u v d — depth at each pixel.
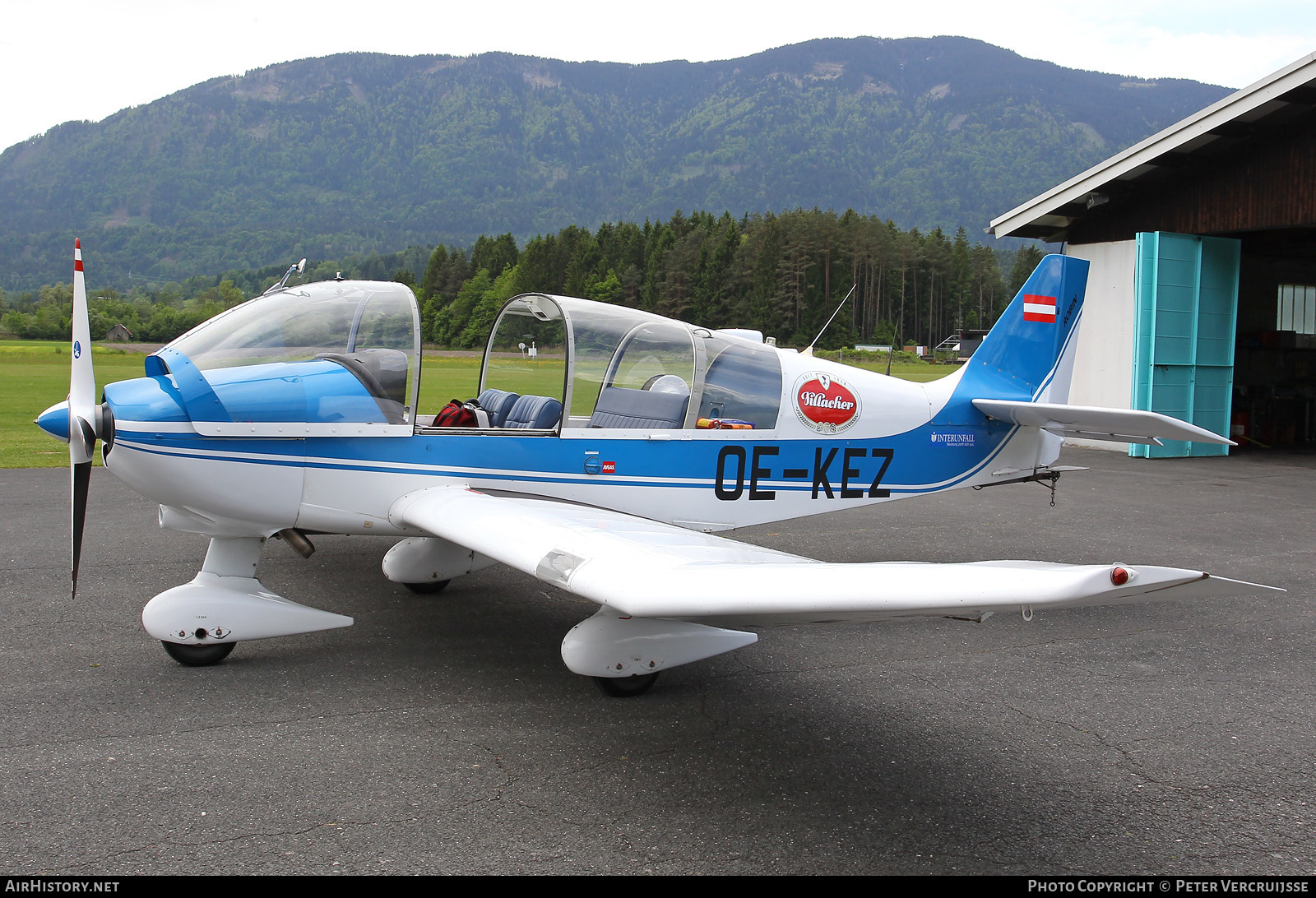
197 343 3.69
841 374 4.88
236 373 3.62
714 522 4.59
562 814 2.40
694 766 2.72
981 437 5.35
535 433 4.10
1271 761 2.86
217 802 2.40
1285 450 12.17
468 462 3.99
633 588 2.57
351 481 3.78
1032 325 5.52
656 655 3.28
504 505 3.62
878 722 3.12
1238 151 10.45
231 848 2.18
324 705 3.14
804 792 2.58
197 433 3.44
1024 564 2.46
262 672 3.46
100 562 5.07
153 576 4.80
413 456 3.88
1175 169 11.07
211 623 3.44
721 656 3.83
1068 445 12.50
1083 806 2.53
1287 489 8.80
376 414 3.80
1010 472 5.50
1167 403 11.30
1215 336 11.55
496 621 4.23
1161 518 7.26
